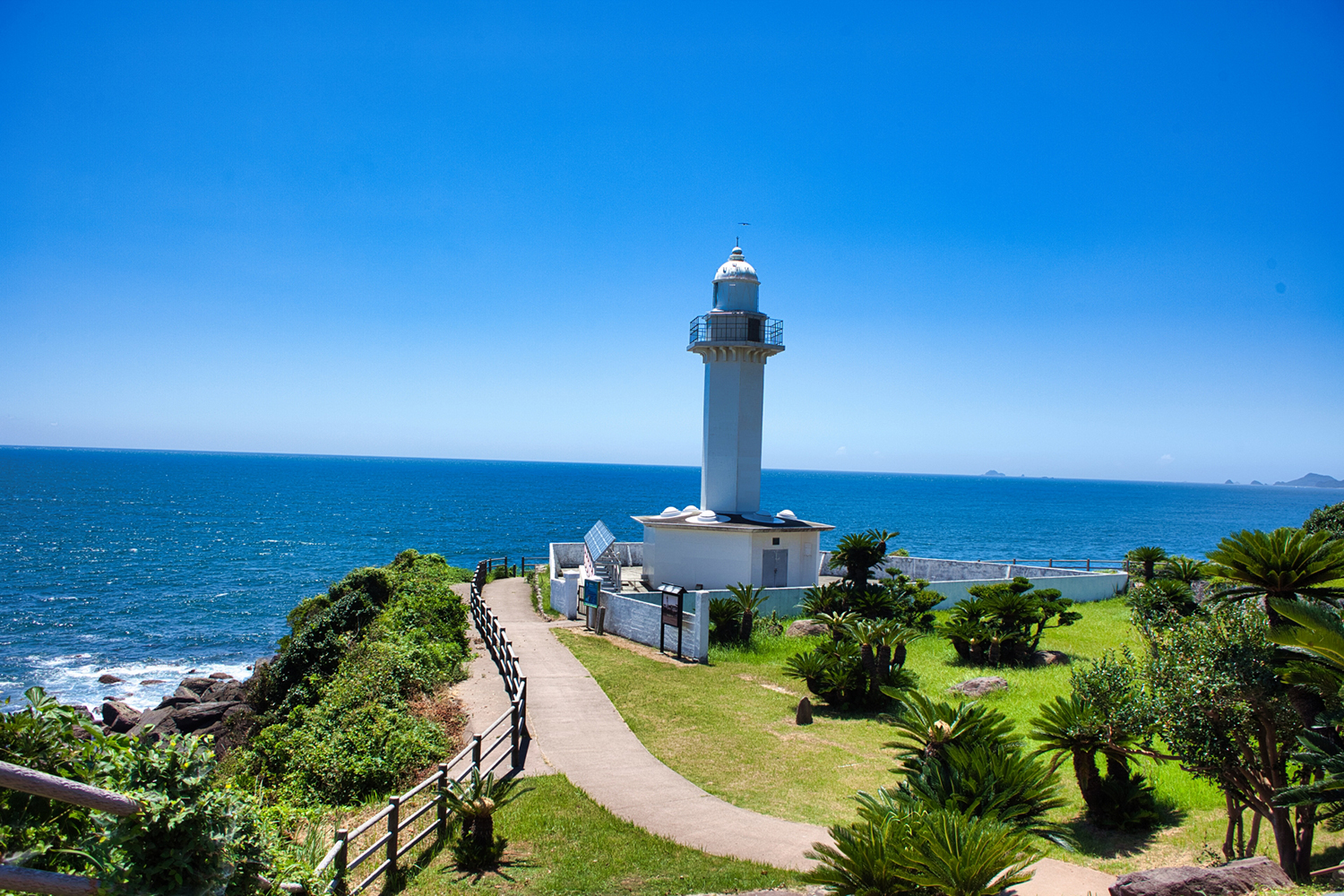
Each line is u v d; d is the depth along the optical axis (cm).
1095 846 1148
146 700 3347
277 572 6506
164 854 552
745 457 3603
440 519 11569
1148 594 2578
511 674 1973
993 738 1217
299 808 1360
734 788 1412
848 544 2853
